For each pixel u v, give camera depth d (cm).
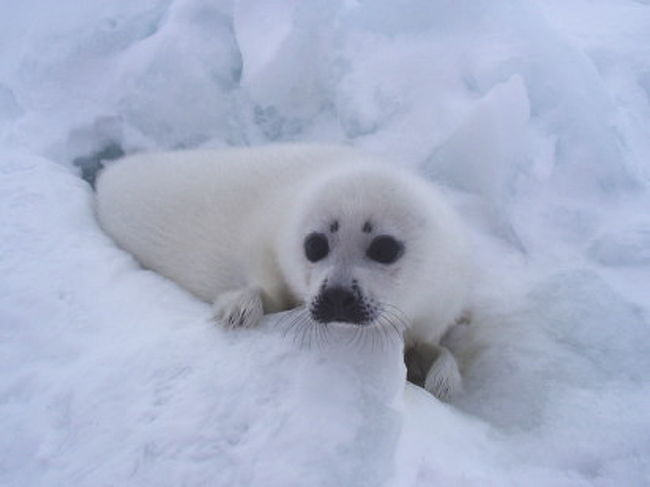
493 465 124
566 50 189
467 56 193
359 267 131
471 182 180
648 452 127
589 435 130
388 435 119
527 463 126
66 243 155
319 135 199
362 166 143
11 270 146
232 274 154
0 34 219
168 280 156
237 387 123
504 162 176
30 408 125
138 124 200
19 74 206
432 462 120
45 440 121
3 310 138
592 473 126
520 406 137
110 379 125
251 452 117
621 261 160
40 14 212
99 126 199
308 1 200
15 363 132
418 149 186
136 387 124
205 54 202
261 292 143
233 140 201
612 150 177
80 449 119
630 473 125
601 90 184
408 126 189
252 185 158
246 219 154
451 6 199
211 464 117
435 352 148
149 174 171
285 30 199
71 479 117
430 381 142
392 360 127
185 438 119
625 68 206
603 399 136
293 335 131
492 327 154
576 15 243
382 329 134
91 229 165
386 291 132
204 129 202
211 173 165
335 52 200
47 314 138
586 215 171
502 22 196
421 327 147
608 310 150
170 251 162
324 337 131
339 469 116
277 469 116
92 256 153
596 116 180
